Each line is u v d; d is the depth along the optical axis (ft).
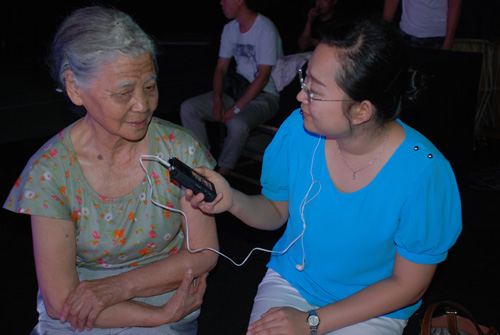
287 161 5.09
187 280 4.86
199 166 4.93
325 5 14.66
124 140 4.61
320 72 3.98
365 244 4.62
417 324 5.28
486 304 7.39
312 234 4.86
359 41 3.86
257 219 5.16
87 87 4.10
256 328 4.51
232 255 8.25
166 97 19.16
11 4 24.36
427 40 12.87
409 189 4.33
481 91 13.51
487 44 13.28
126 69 4.01
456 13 12.07
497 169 12.20
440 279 7.94
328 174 4.71
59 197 4.55
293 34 23.17
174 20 27.96
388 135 4.46
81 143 4.60
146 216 4.77
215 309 7.02
